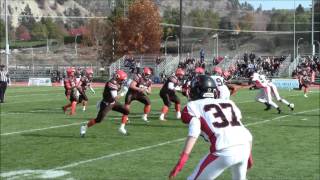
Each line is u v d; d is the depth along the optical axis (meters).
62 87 42.84
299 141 13.28
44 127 16.16
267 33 112.12
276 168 9.95
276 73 48.59
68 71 20.38
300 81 39.00
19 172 9.65
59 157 11.09
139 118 18.70
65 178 9.16
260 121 17.97
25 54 101.88
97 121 13.94
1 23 137.75
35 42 128.75
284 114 20.45
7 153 11.58
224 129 5.73
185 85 17.67
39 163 10.45
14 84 48.69
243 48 101.81
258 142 13.10
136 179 9.06
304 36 105.81
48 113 20.69
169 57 52.22
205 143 12.80
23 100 27.89
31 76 53.44
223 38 112.44
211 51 95.88
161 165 10.24
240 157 5.73
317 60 49.75
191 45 97.69
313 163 10.45
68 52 104.62
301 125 16.78
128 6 64.62
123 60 51.56
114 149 12.07
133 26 61.44
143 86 17.25
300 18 122.19
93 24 102.44
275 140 13.45
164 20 108.50
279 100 21.47
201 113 5.80
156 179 9.06
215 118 5.77
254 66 46.66
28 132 14.98
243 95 32.38
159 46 62.59
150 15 61.53
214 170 5.75
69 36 127.00
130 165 10.24
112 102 13.96
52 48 113.69
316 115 20.05
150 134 14.59
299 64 48.62
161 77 48.47
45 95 32.22
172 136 14.20
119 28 61.66
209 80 6.03
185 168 9.99
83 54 101.06
